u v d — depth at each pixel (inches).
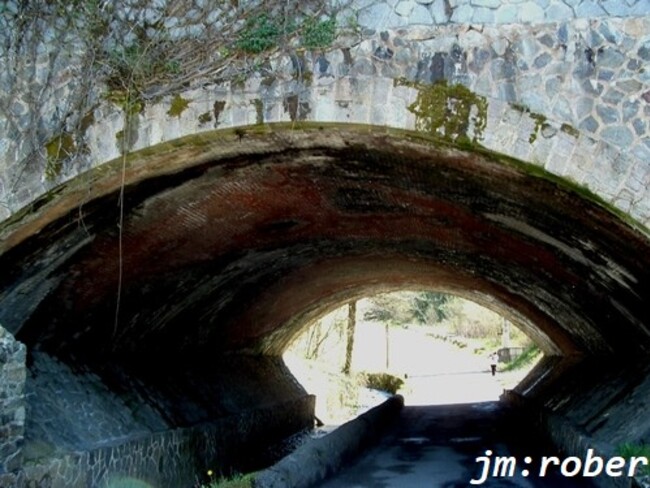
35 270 404.8
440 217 470.6
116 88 350.9
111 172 357.7
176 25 345.4
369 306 2437.3
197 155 363.6
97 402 487.5
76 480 412.2
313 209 483.8
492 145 313.4
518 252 496.7
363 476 514.0
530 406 847.1
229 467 663.1
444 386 1679.4
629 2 309.0
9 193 358.6
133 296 513.7
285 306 853.8
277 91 333.7
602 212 318.7
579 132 306.7
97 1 353.1
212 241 497.0
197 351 719.1
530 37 314.0
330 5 330.0
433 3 323.0
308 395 1031.0
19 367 360.5
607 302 487.5
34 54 361.7
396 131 324.8
